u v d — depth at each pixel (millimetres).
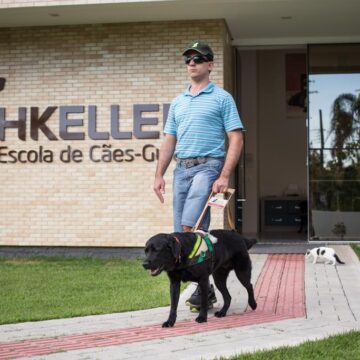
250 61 17125
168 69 11734
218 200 5855
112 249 11727
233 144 6098
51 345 4902
